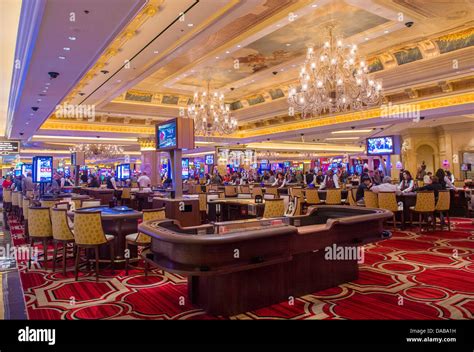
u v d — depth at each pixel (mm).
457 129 14141
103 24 4273
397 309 3393
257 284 3473
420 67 8516
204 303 3461
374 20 6805
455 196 9766
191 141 6758
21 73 6234
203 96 11242
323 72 7777
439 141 14953
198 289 3568
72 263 5445
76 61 5535
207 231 3801
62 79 6438
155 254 3506
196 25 5547
